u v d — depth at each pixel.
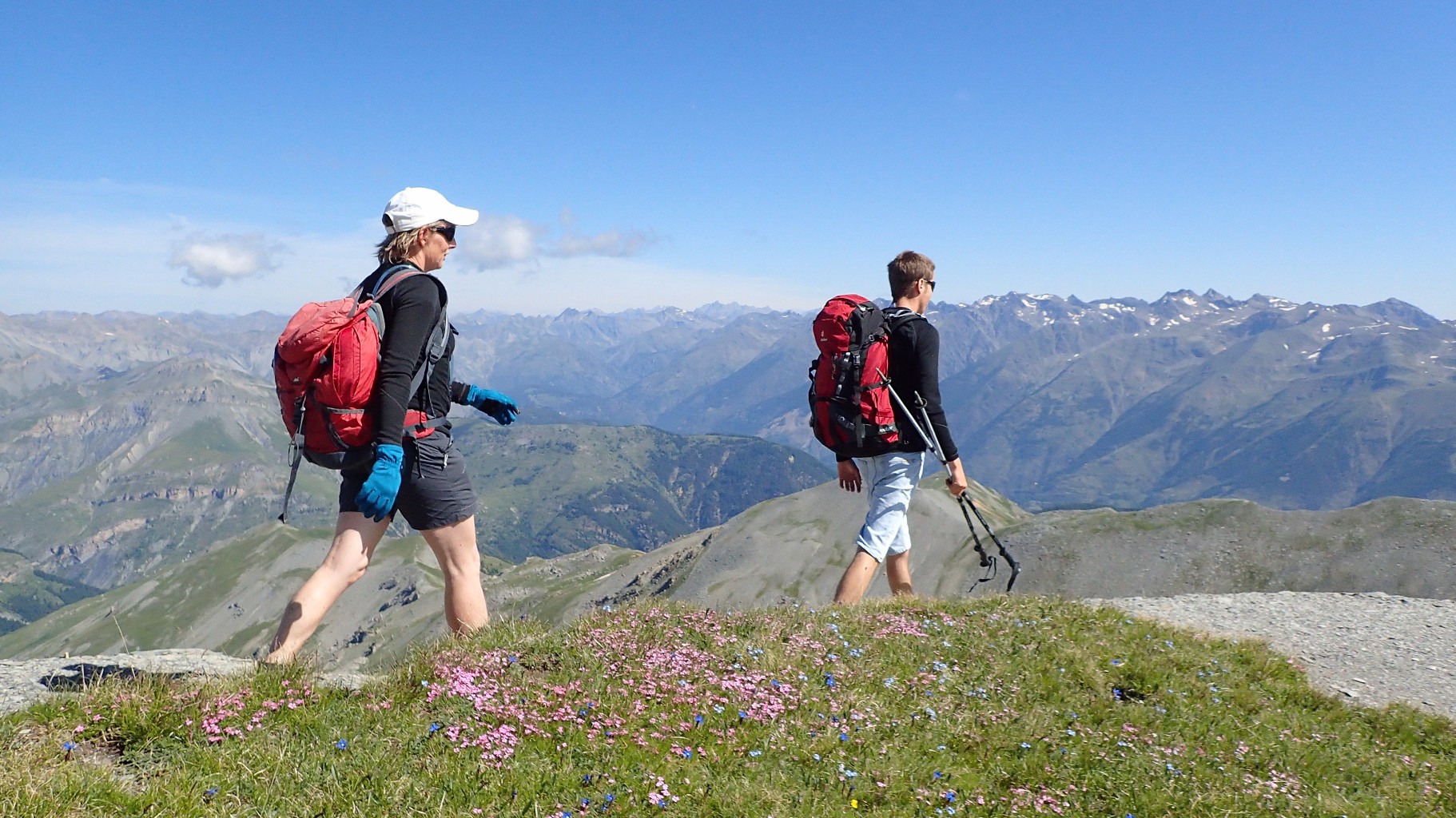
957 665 8.73
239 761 4.96
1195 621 13.96
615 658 7.39
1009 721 7.55
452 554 7.28
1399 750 9.06
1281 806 6.76
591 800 5.00
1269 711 9.29
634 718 6.21
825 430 10.24
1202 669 10.03
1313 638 13.28
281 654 6.46
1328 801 6.99
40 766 4.70
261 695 5.81
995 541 11.48
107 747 5.21
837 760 6.05
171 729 5.36
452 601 7.48
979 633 9.77
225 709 5.56
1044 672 8.98
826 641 8.63
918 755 6.54
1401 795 7.55
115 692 5.59
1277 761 7.86
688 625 8.65
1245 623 14.04
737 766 5.77
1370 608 14.96
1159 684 9.21
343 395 5.97
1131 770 6.91
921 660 8.68
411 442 6.76
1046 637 9.96
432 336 6.64
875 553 10.37
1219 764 7.48
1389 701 10.88
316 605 6.55
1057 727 7.60
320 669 6.64
